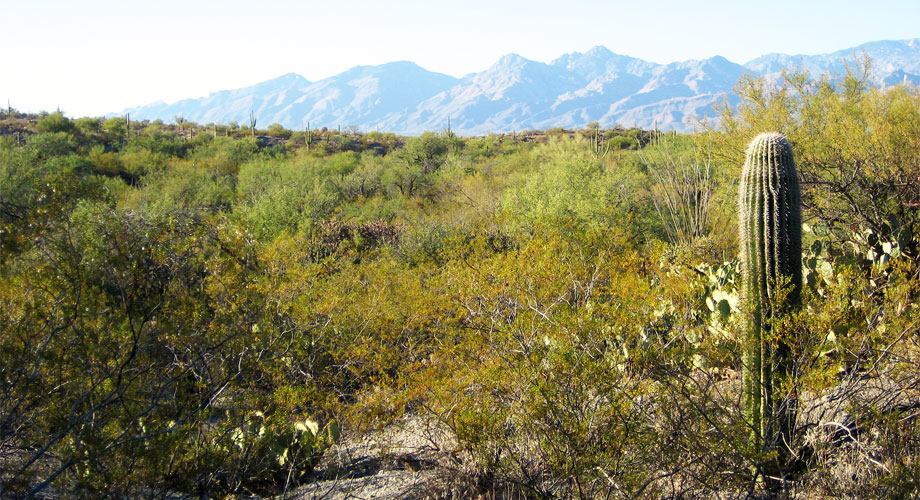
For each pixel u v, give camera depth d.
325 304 6.51
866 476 3.45
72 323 3.69
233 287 4.40
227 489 4.20
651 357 3.65
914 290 4.05
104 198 4.14
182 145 44.59
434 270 8.99
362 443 5.14
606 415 3.54
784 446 3.71
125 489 3.52
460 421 3.97
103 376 3.68
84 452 3.49
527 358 3.96
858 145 8.80
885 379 4.04
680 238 12.20
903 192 8.56
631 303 4.54
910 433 3.52
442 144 40.41
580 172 16.16
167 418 3.91
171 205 18.64
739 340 4.12
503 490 3.95
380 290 7.31
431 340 6.10
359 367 6.10
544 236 6.62
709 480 3.48
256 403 4.55
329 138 62.34
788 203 4.00
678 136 19.48
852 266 5.32
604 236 6.91
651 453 3.52
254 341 4.79
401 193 26.17
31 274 3.73
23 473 3.33
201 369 4.24
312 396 4.99
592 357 3.75
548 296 5.39
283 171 27.62
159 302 4.04
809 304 4.22
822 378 3.56
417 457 4.73
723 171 11.98
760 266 4.06
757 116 10.36
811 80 10.06
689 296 5.04
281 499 4.25
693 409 3.54
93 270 3.88
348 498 4.23
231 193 23.83
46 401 3.63
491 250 8.88
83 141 43.62
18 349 3.55
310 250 12.10
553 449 3.51
